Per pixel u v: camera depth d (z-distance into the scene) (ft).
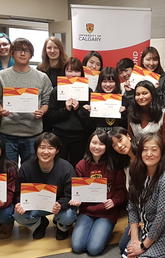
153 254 6.24
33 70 9.18
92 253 7.68
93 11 11.61
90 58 10.65
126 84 9.71
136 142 7.98
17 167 8.51
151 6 14.46
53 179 8.37
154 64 10.18
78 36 11.66
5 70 9.05
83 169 8.55
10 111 8.84
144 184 6.68
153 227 6.26
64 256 7.67
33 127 9.18
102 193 8.20
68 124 9.37
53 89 9.39
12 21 16.24
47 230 9.02
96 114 9.17
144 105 8.52
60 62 10.17
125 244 7.49
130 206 7.06
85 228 8.14
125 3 15.42
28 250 7.90
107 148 8.30
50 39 10.09
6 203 8.20
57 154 8.45
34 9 16.48
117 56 11.98
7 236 8.52
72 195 8.16
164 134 8.50
